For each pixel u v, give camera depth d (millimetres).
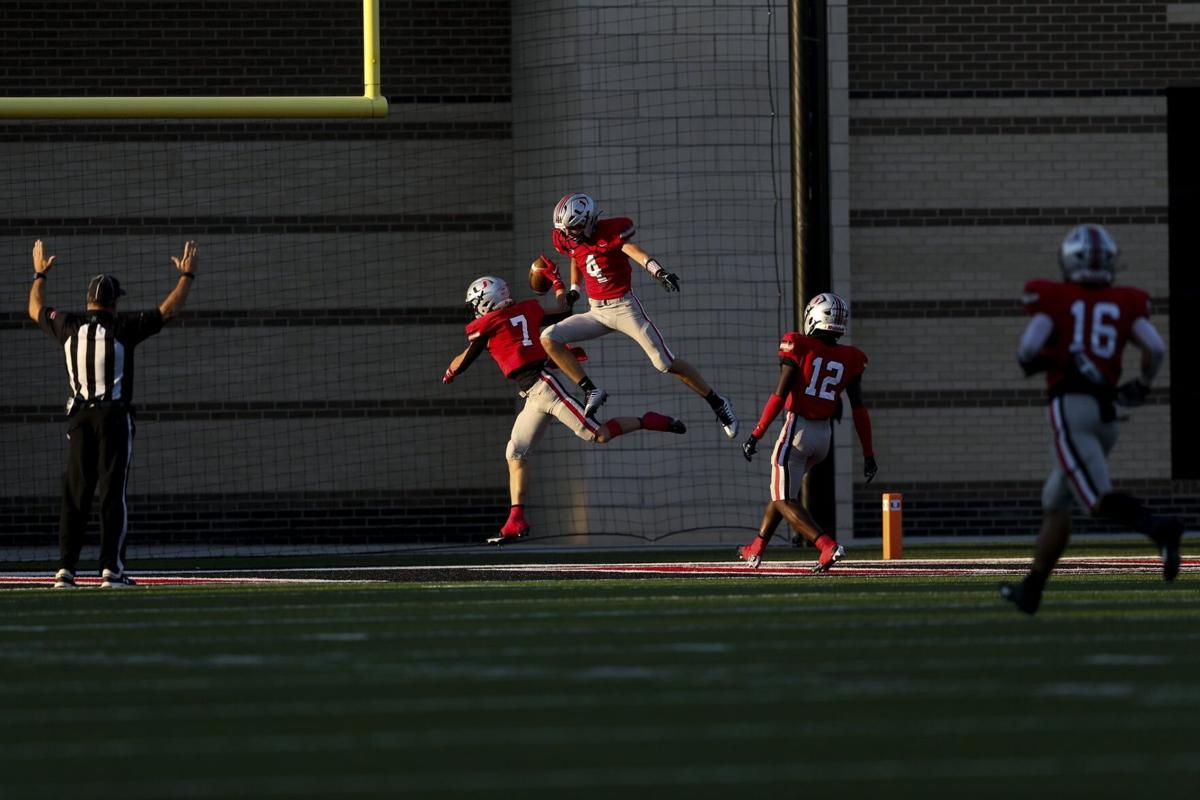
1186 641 29078
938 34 69312
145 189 68000
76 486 42594
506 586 42094
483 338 51062
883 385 69250
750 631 30984
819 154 58438
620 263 49312
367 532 68438
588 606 36094
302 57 68812
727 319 64875
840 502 66438
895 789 17672
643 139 65375
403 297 68625
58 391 67750
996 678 24828
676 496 65062
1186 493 70000
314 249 68375
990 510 69438
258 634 31141
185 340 68062
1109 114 69875
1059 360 29203
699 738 20391
